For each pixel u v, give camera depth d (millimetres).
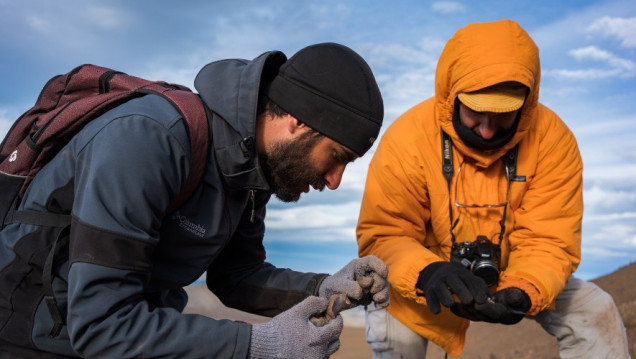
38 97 1943
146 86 1806
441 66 2865
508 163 3029
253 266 2283
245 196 1914
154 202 1577
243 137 1717
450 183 3039
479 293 2607
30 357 1661
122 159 1546
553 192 3062
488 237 3109
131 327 1514
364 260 1996
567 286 3312
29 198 1726
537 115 3055
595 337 3289
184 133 1667
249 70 1747
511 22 2791
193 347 1545
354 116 1735
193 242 1812
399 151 3051
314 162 1780
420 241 3301
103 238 1509
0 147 1871
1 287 1646
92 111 1719
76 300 1496
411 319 3279
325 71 1742
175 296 2096
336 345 1709
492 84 2648
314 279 2141
